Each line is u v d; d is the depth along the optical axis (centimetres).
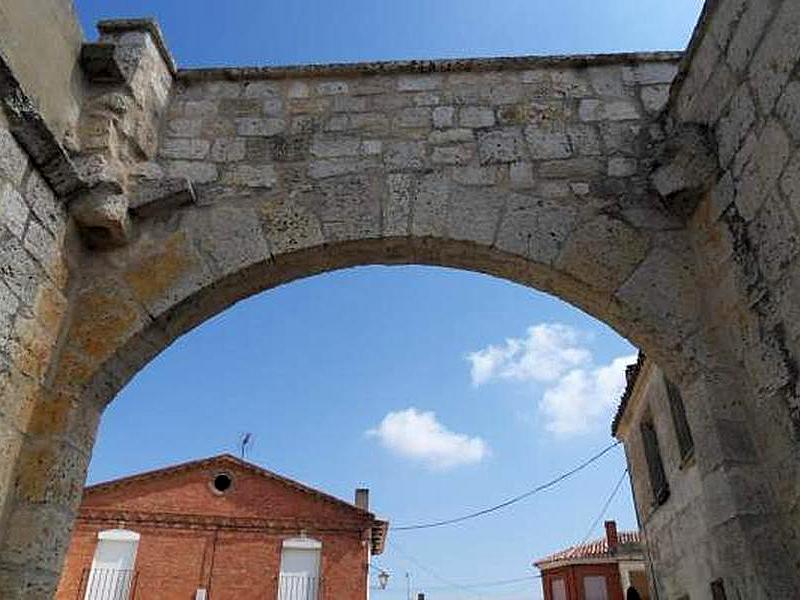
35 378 303
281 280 369
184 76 414
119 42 387
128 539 1692
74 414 311
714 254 321
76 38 356
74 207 333
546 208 357
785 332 266
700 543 666
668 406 738
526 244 347
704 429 300
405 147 383
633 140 377
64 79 339
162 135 392
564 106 393
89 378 319
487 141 382
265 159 382
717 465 286
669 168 337
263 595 1644
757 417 285
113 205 337
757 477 276
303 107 402
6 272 282
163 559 1673
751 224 291
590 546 2323
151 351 348
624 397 928
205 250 353
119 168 354
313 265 365
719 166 318
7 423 282
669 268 336
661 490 809
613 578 2152
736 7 297
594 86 399
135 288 342
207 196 369
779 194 270
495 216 355
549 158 374
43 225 311
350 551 1719
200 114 401
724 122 313
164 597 1620
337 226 357
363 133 390
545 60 407
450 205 360
